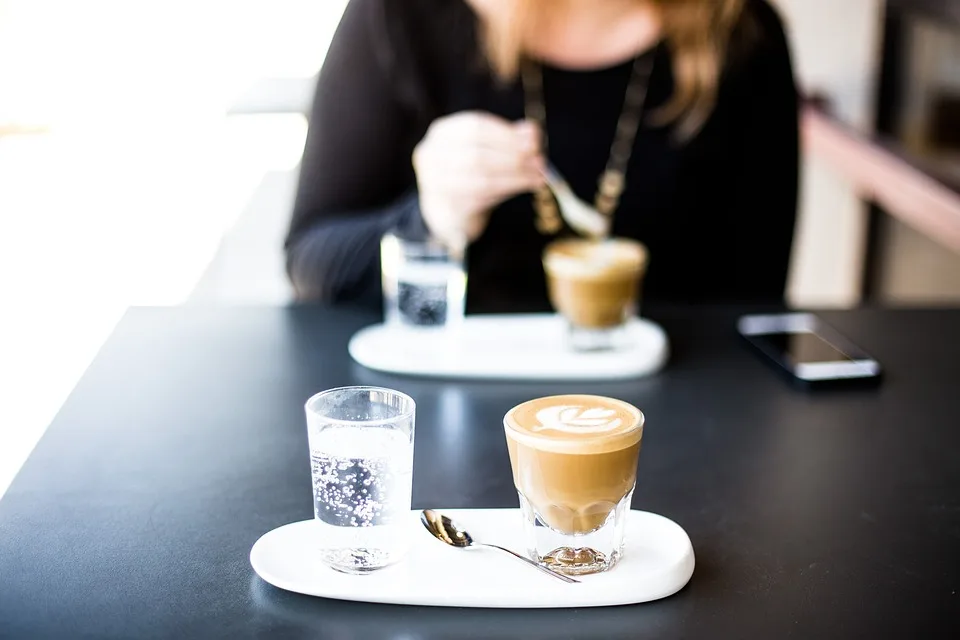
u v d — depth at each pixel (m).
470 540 0.72
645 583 0.65
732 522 0.78
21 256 3.24
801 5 2.87
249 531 0.75
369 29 1.60
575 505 0.66
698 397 1.06
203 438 0.93
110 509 0.79
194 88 4.15
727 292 1.69
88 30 3.99
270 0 4.07
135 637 0.61
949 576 0.70
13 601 0.65
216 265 3.30
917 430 0.98
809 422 0.99
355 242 1.44
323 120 1.60
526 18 1.57
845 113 2.93
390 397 0.71
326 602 0.65
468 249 1.54
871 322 1.33
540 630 0.63
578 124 1.63
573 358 1.13
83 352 2.62
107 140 4.12
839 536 0.75
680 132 1.63
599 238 1.36
